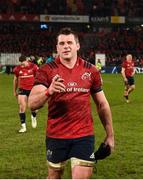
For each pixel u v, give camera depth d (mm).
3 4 126125
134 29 132125
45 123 31656
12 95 52781
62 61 11812
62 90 10828
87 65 11945
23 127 27922
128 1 133375
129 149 22625
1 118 34062
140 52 121312
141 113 37062
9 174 17922
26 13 126312
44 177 17500
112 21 130000
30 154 21594
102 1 131875
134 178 17359
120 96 52375
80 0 131250
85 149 11484
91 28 133375
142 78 89500
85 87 11719
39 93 11164
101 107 12203
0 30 124000
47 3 129125
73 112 11617
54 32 126562
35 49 117625
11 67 103500
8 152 22031
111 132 12234
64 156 11711
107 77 91312
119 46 123562
